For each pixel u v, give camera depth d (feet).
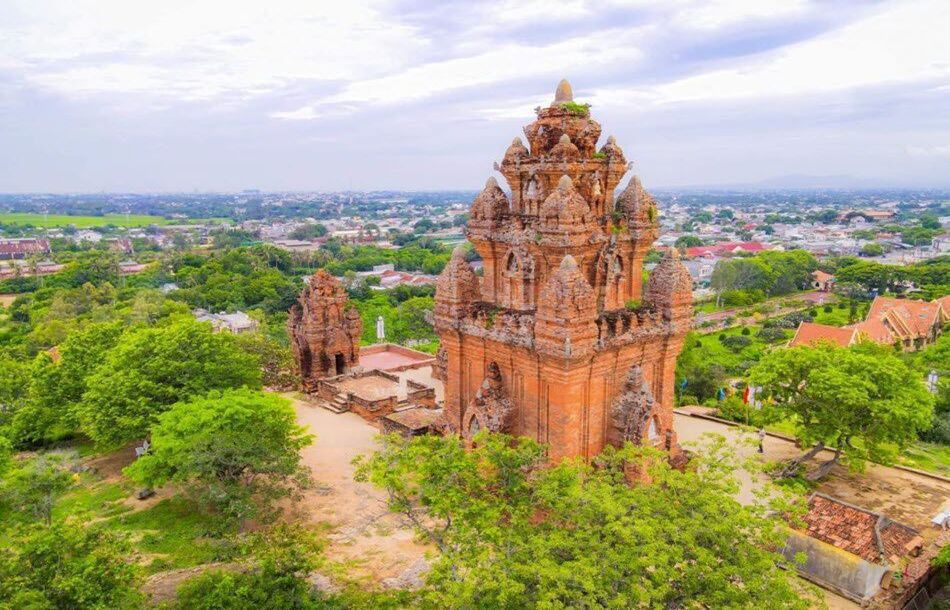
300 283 545.03
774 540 80.18
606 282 124.06
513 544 82.79
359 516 133.69
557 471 92.17
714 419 201.77
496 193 130.00
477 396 124.67
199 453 120.16
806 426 157.38
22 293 508.53
